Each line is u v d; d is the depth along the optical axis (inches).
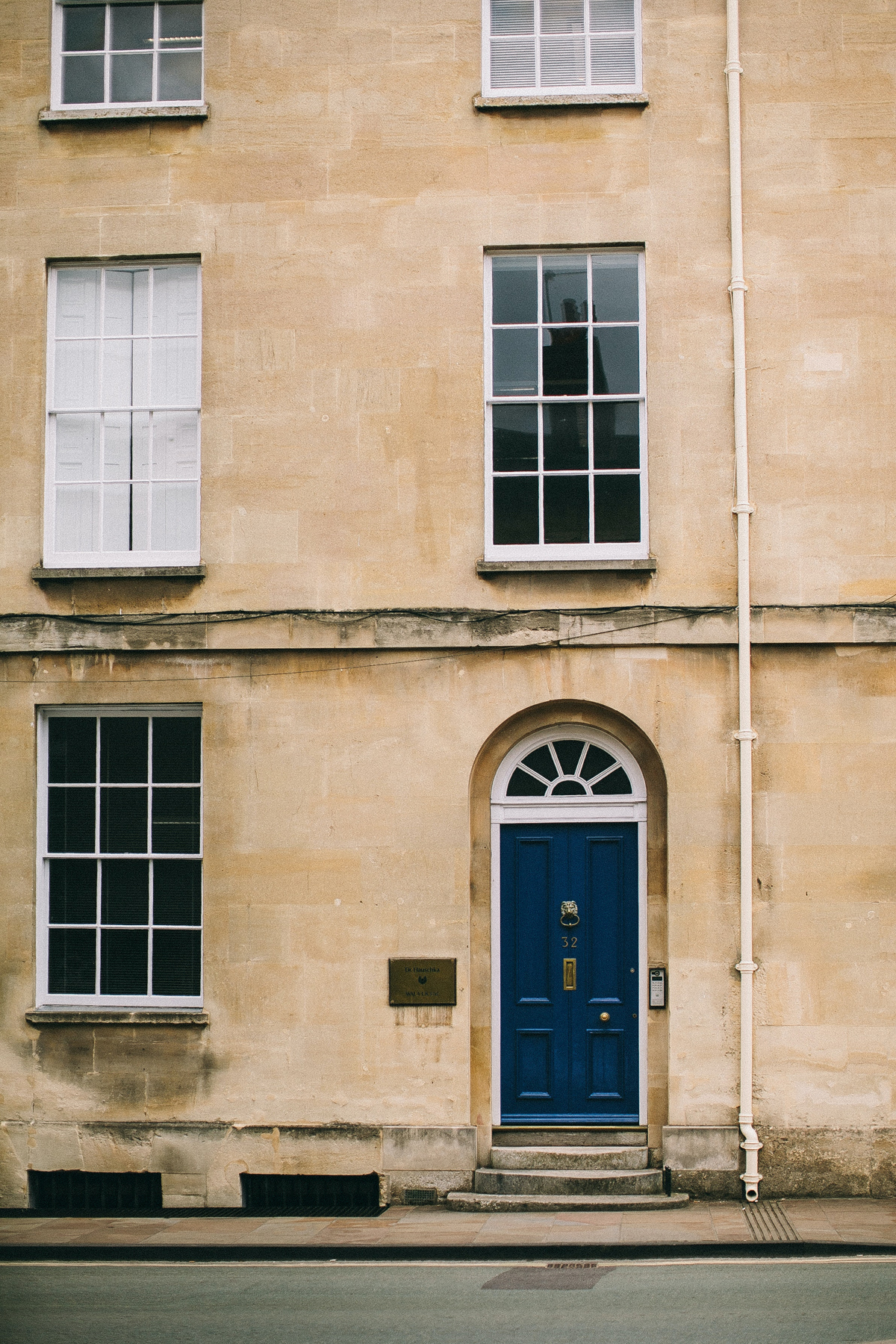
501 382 449.1
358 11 451.8
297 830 434.0
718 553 430.3
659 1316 290.8
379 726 434.6
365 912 430.3
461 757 431.8
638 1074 429.7
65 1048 434.0
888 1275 325.1
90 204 454.6
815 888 420.5
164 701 440.8
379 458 441.1
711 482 432.5
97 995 441.4
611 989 433.7
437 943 428.1
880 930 418.6
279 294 447.2
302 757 435.5
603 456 444.8
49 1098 432.8
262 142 450.9
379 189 447.2
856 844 421.1
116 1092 431.2
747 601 424.2
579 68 455.5
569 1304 302.5
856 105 438.3
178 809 444.5
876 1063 414.9
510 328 449.4
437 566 437.1
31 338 453.7
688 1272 331.9
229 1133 426.6
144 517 454.3
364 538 439.5
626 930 434.3
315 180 448.8
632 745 435.2
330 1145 423.5
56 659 444.5
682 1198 405.1
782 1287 313.6
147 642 440.1
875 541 427.5
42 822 446.0
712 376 435.5
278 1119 426.6
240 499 443.5
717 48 443.2
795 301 435.2
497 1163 422.9
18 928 439.5
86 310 461.4
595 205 442.3
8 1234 384.5
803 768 423.8
